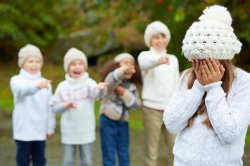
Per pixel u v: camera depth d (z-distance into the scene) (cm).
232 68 281
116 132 538
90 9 1156
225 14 283
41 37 1427
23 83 512
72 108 511
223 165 276
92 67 1205
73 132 514
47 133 530
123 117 536
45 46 1398
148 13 1070
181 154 286
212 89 274
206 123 280
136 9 1066
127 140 546
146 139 548
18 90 507
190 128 286
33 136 515
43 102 522
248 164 615
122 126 541
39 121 518
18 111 516
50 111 529
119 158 544
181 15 873
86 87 520
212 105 272
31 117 514
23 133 514
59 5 1448
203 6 808
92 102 525
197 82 280
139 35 1150
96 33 1223
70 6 1452
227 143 275
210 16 283
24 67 527
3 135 785
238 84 280
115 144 541
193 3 914
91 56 1205
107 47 1184
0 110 976
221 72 273
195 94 280
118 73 514
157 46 548
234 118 270
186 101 283
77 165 612
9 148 704
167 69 543
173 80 546
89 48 1208
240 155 279
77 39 1239
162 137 762
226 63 279
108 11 1218
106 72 549
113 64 548
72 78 522
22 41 1383
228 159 276
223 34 267
